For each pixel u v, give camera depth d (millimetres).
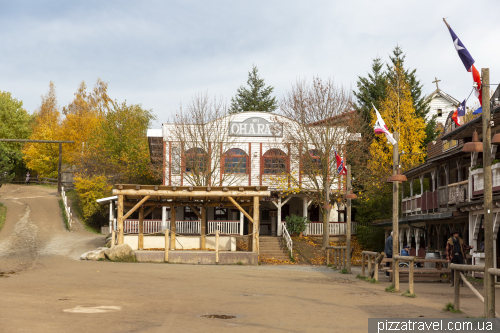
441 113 51500
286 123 36125
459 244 16531
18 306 8750
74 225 39438
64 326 6984
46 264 20625
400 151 37500
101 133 49531
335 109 34781
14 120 65875
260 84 70812
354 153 35125
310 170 34562
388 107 40281
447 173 24438
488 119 9008
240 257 25953
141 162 46594
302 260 31016
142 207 28656
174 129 36406
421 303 10695
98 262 22828
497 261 18938
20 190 53125
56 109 76562
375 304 10406
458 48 10023
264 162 36750
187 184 36062
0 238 32031
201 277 16672
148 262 24688
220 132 36281
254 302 10383
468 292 13484
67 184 57875
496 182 17484
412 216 24938
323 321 8086
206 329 7113
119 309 8844
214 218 40750
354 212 42469
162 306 9406
